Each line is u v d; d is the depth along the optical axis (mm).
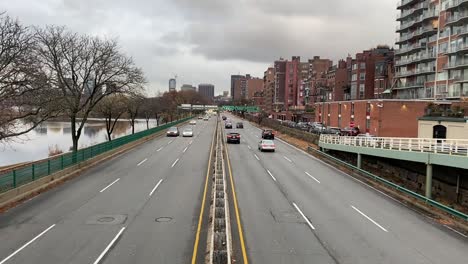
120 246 14195
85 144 66375
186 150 44219
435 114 41125
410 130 59938
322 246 14641
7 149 59906
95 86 36562
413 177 31094
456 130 36000
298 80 166625
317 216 18719
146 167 32031
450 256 13977
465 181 25062
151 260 12961
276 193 23469
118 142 42188
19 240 14672
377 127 60125
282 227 16844
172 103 137125
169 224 16875
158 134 65438
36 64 31359
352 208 20469
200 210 19156
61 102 31250
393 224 17797
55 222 16938
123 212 18641
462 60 62000
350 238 15641
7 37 25172
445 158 23516
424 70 72688
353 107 70250
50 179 24938
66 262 12703
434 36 71750
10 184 20625
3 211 18562
